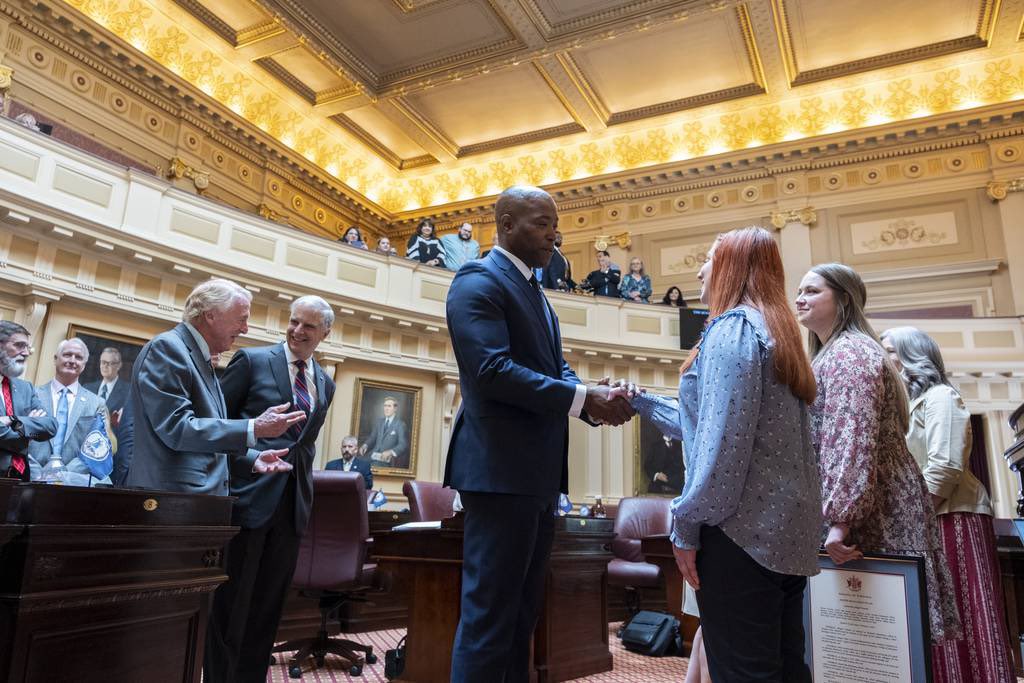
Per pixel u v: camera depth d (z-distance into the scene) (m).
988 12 11.84
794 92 13.98
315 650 4.27
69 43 10.84
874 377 1.97
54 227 7.62
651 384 11.90
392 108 14.59
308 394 3.02
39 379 7.55
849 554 1.85
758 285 1.75
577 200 15.60
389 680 3.80
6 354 3.71
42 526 1.56
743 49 12.89
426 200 17.22
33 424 2.99
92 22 10.82
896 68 13.20
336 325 10.16
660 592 8.01
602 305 11.88
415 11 12.06
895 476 2.01
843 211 13.69
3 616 1.50
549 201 2.06
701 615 1.61
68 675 1.62
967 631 2.44
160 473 2.36
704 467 1.53
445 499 6.05
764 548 1.51
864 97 13.91
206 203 9.12
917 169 13.39
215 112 12.73
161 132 12.18
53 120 10.59
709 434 1.55
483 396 1.84
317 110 14.57
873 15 12.05
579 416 1.92
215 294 2.56
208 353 2.57
